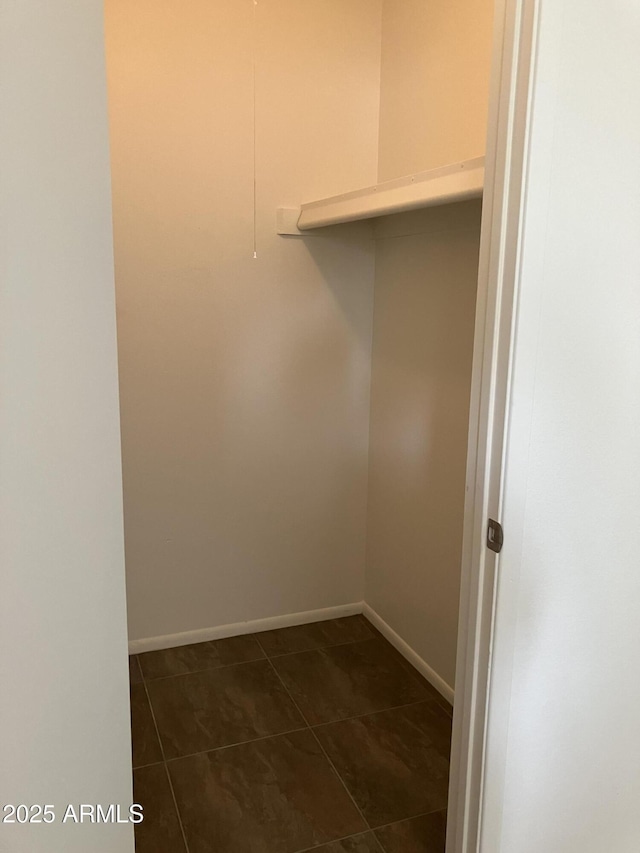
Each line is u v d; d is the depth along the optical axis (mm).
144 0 2113
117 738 969
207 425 2463
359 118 2453
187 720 2148
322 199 2330
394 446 2525
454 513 2182
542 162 1102
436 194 1707
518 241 1119
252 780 1890
